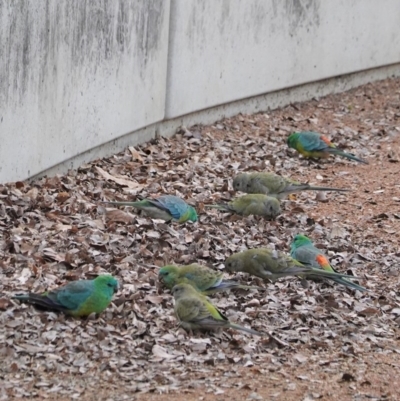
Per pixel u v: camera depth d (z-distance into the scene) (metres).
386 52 26.97
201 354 10.21
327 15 24.12
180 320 10.59
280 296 12.03
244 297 11.91
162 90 18.92
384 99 25.22
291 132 21.09
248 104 22.12
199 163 17.75
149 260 12.65
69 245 12.61
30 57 14.51
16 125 14.33
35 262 11.96
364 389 9.95
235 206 14.96
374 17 26.11
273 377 9.95
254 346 10.56
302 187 15.95
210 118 20.84
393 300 12.43
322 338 11.06
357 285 12.14
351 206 16.38
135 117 18.03
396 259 13.94
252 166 17.98
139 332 10.45
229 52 20.91
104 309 10.70
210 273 11.61
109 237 13.10
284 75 23.00
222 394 9.43
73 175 15.98
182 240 13.52
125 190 15.62
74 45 15.80
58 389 9.20
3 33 13.72
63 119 15.70
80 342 10.05
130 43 17.55
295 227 14.92
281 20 22.48
